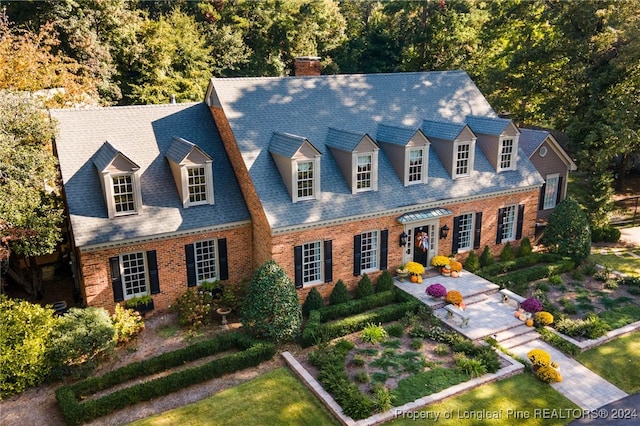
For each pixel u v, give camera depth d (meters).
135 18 41.72
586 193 31.69
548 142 29.22
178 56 45.56
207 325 19.80
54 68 28.31
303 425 14.26
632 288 23.41
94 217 18.80
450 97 28.30
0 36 29.42
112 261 18.83
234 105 22.23
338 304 20.62
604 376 16.97
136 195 19.25
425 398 15.21
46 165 17.92
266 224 19.88
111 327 16.95
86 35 36.72
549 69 36.16
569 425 14.54
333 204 21.20
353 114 24.78
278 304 17.70
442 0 48.84
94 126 21.12
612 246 29.83
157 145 21.70
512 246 27.06
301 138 20.16
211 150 22.69
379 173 23.23
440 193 23.81
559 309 21.52
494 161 26.00
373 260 23.00
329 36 58.97
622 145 29.14
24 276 23.92
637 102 29.75
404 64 54.47
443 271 23.95
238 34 50.88
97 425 14.16
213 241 21.08
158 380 15.45
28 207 17.27
